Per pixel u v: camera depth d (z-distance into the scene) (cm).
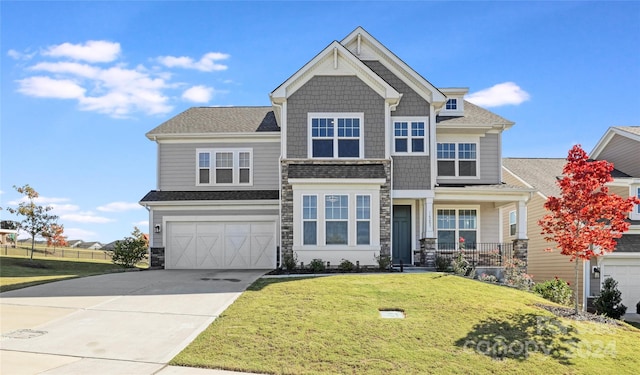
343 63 2161
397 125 2195
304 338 1121
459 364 1035
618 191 2488
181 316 1293
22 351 1032
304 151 2120
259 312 1298
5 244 4372
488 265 2203
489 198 2197
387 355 1052
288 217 2066
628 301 2298
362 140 2133
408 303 1402
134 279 1895
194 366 973
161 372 939
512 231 2655
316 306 1352
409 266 2198
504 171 2955
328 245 2042
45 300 1485
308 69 2142
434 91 2184
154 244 2395
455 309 1361
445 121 2384
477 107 2619
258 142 2520
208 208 2402
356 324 1217
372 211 2058
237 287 1656
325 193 2061
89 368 945
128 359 999
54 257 3916
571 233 1455
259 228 2397
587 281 2294
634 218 2442
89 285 1739
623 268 2316
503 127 2400
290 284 1614
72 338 1123
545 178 2809
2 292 1611
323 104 2144
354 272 1981
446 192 2181
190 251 2394
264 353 1041
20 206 3472
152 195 2441
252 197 2395
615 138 2747
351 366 998
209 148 2522
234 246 2388
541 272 2633
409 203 2284
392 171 2155
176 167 2516
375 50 2255
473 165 2408
